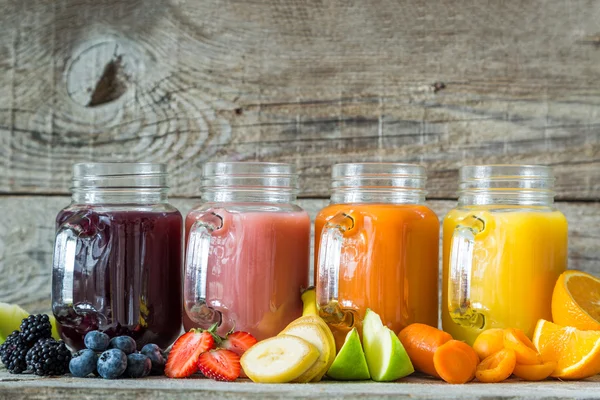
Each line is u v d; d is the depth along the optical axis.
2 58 1.48
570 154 1.44
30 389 0.97
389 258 1.11
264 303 1.11
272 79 1.47
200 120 1.48
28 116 1.49
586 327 1.07
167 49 1.48
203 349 1.04
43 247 1.49
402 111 1.46
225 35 1.47
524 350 1.03
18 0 1.48
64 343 1.05
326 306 1.08
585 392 0.95
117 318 1.11
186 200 1.48
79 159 1.49
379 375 1.03
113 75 1.49
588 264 1.44
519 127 1.45
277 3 1.47
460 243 1.09
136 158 1.49
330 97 1.47
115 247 1.11
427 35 1.45
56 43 1.49
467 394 0.94
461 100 1.45
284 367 0.99
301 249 1.16
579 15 1.44
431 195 1.46
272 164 1.15
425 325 1.08
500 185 1.15
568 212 1.44
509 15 1.45
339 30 1.46
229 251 1.12
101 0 1.48
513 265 1.12
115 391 0.96
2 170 1.49
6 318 1.22
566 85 1.44
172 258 1.17
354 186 1.15
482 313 1.12
